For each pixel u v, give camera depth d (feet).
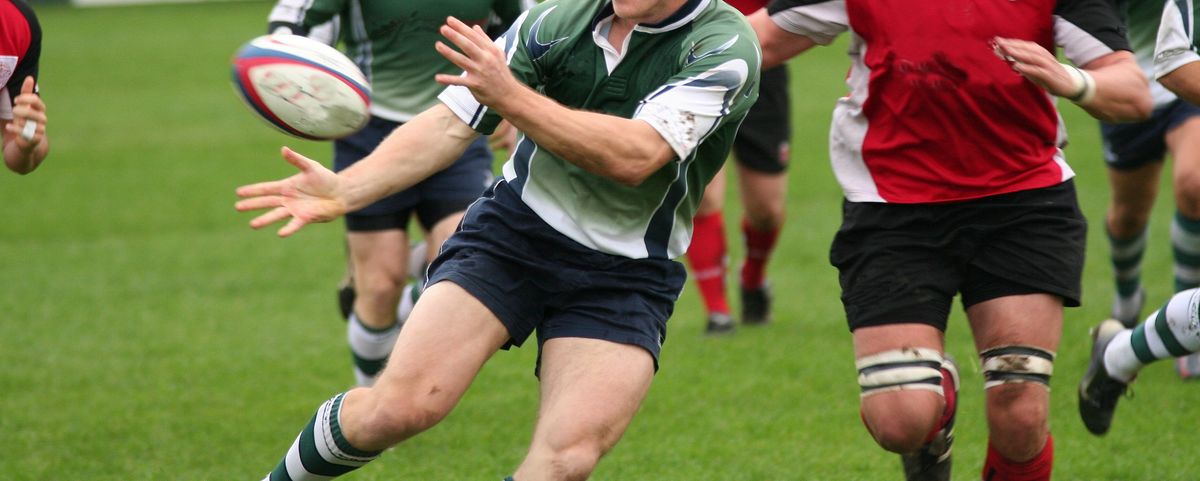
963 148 48.85
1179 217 73.67
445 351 43.73
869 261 49.98
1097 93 45.06
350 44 68.85
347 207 44.34
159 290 108.47
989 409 48.93
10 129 53.31
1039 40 48.34
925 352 48.19
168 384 80.33
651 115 41.78
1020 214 49.01
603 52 44.70
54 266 118.42
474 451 65.98
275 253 124.26
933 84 48.37
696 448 65.51
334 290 108.58
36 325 96.43
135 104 240.94
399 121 68.33
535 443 43.11
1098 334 58.95
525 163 46.42
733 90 43.06
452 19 39.58
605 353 44.21
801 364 81.00
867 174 50.88
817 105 216.95
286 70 45.96
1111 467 60.70
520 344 46.24
